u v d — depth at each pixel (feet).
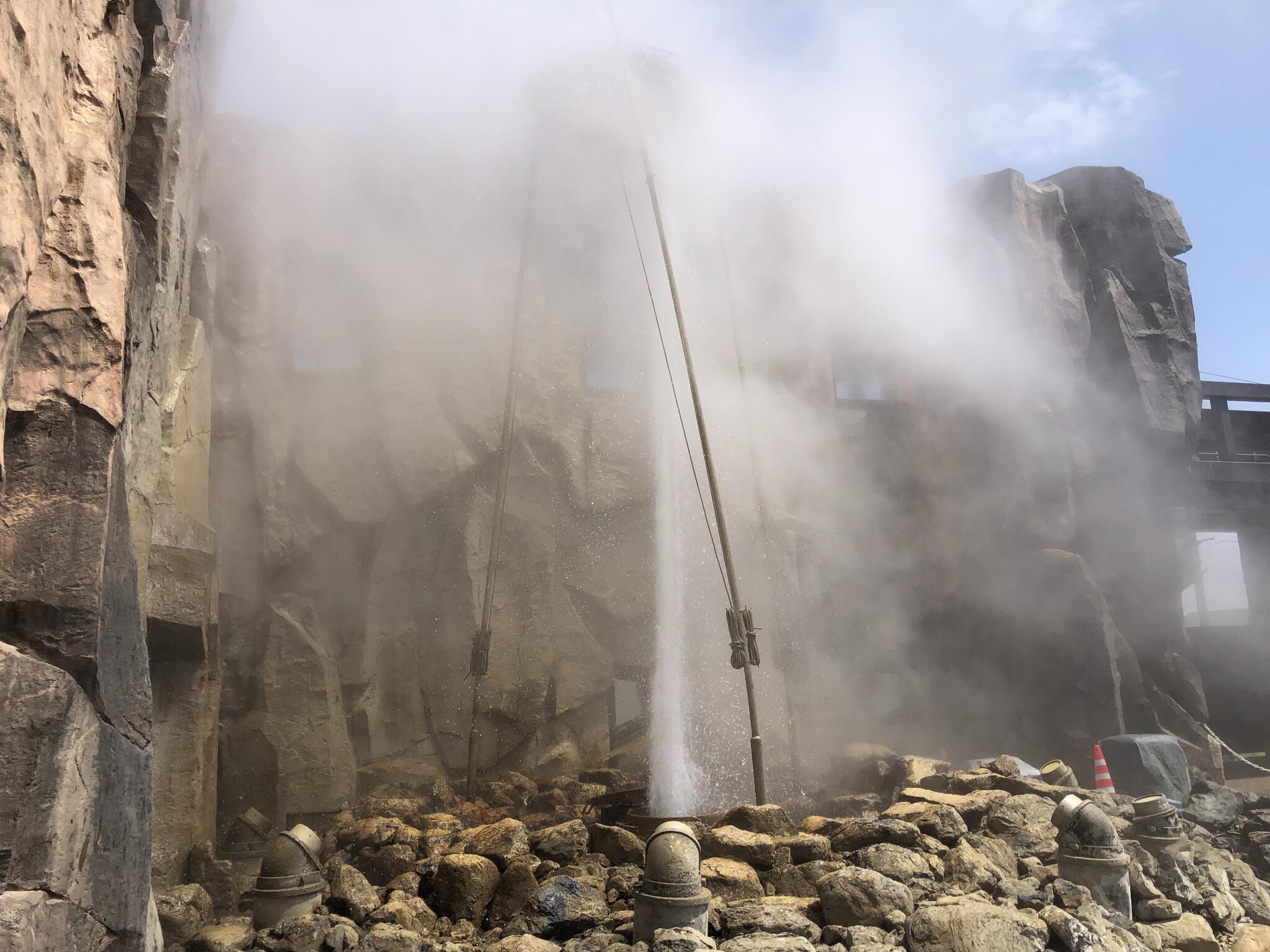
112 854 13.64
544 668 44.24
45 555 13.66
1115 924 23.18
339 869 23.38
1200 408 56.85
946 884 24.18
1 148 12.82
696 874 20.58
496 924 23.27
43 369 14.40
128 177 24.31
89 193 15.61
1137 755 40.73
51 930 11.80
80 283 15.02
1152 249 57.93
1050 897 23.47
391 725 42.91
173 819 29.40
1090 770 46.09
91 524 14.02
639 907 20.49
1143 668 51.24
